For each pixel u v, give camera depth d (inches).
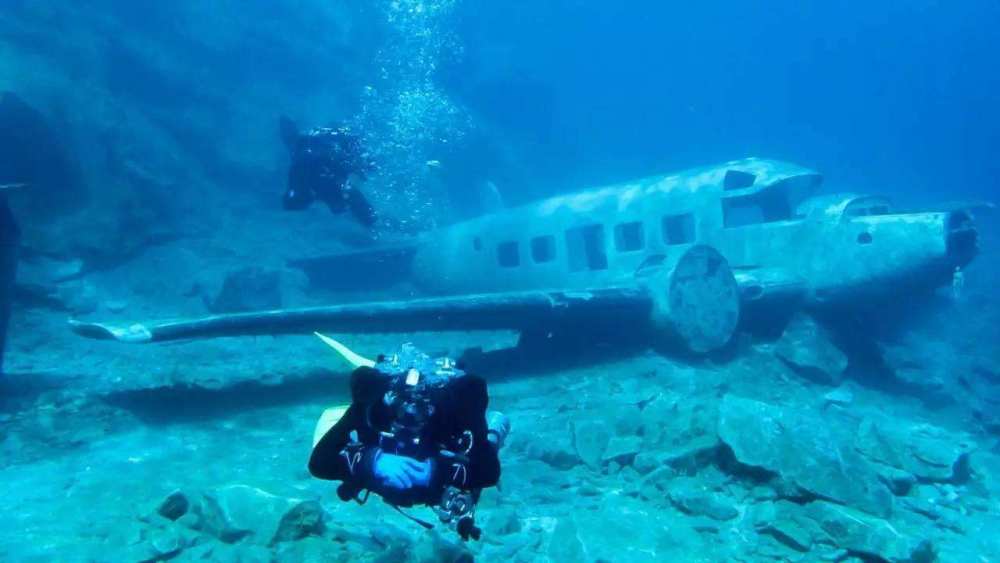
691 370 320.8
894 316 422.9
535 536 161.0
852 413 301.1
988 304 564.1
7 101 476.1
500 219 502.6
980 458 254.4
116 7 796.6
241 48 876.6
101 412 250.2
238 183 740.7
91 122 569.9
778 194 394.0
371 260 574.9
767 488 182.9
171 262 525.0
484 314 307.3
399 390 82.0
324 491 185.2
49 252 466.3
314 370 330.0
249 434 242.8
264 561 134.8
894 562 144.6
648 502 181.6
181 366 315.6
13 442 216.2
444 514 81.4
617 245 424.8
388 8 1034.7
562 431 237.6
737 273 371.9
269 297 478.3
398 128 964.0
